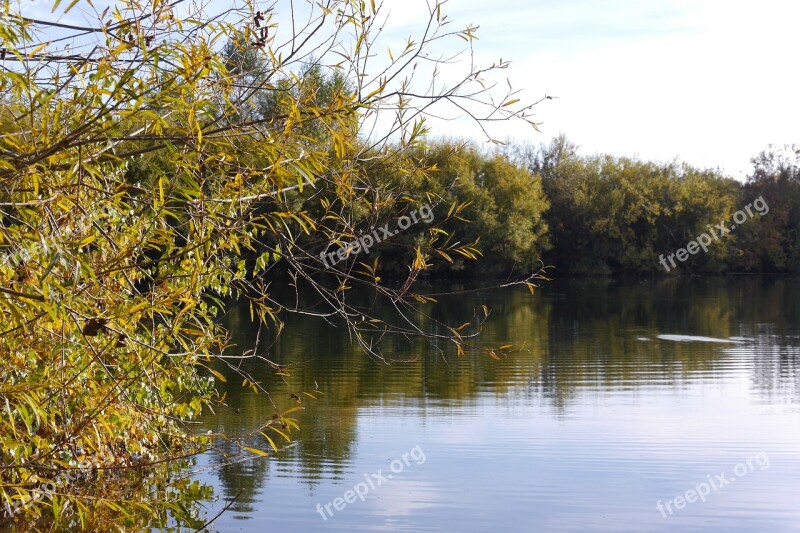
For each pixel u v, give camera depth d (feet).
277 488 24.21
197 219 11.21
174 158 10.35
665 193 167.43
